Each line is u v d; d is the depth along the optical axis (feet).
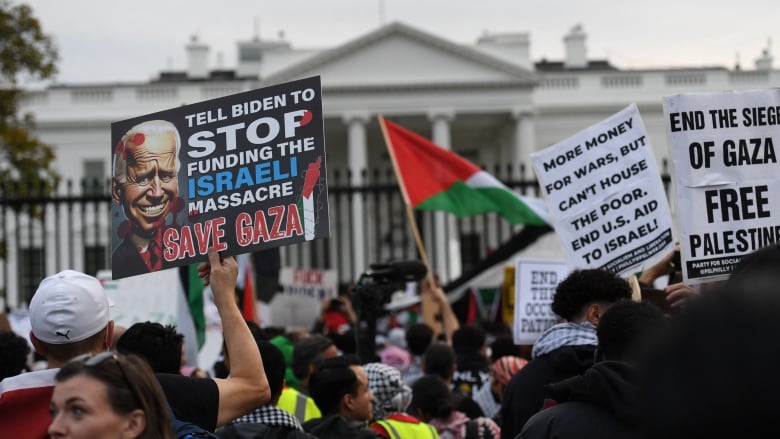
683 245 16.66
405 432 17.39
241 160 13.82
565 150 20.17
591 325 14.58
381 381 19.48
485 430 20.27
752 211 16.78
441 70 184.03
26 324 25.52
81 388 8.84
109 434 8.80
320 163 13.44
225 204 13.83
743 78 180.04
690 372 4.07
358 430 16.75
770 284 4.13
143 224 14.17
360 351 27.48
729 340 4.04
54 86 187.01
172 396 11.64
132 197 14.28
